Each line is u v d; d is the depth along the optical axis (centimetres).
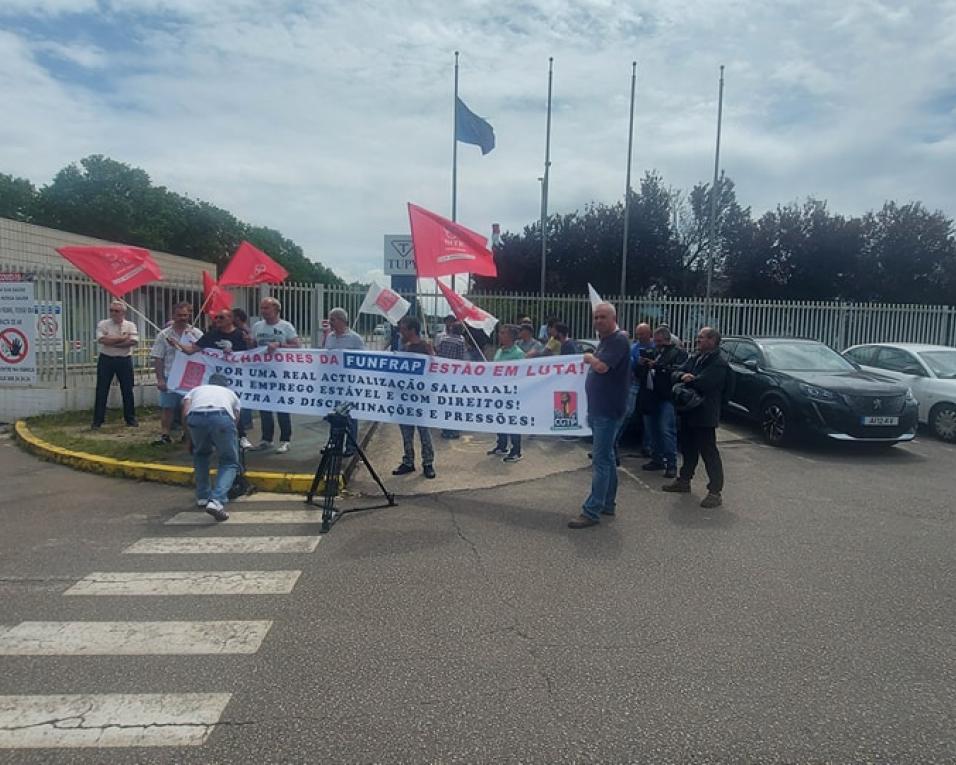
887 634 386
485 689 324
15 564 489
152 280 984
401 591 443
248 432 946
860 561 507
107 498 666
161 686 324
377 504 657
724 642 375
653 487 738
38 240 1964
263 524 592
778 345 1086
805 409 927
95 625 390
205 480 630
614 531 576
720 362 655
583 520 584
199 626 390
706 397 652
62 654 355
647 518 618
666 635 382
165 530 572
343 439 615
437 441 972
